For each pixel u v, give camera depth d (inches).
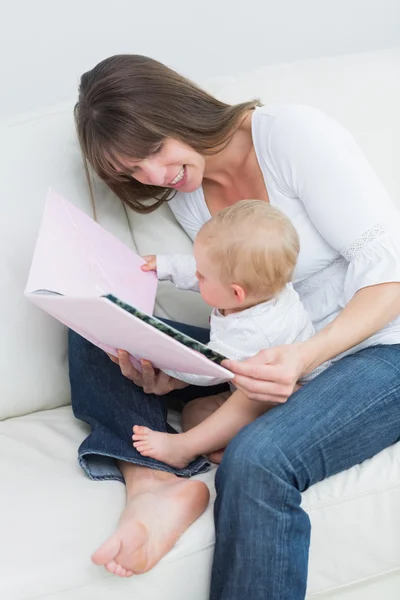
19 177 60.7
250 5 78.7
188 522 47.6
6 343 58.9
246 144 57.1
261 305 51.5
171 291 64.0
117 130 52.9
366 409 48.9
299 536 45.7
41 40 74.2
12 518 47.6
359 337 50.4
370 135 67.2
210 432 51.6
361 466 50.5
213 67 80.3
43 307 46.2
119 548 43.9
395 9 83.7
